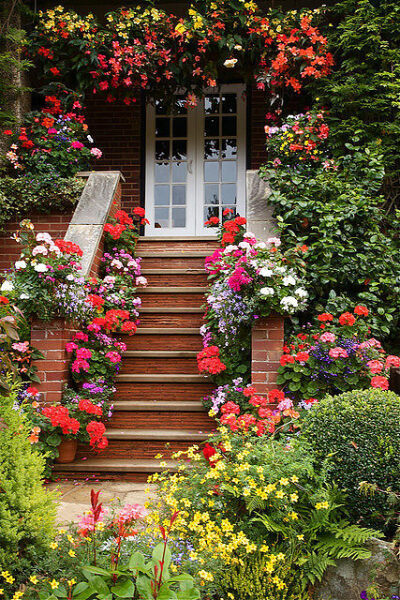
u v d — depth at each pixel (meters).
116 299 5.26
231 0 6.53
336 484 2.68
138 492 3.88
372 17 6.05
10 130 6.35
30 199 5.88
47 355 4.38
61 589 2.01
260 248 4.62
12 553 2.20
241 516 2.66
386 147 5.78
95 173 6.14
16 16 6.60
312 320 4.86
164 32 6.71
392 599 2.35
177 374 5.10
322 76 6.27
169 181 8.05
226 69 7.92
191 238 6.56
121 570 2.05
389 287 4.91
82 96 6.64
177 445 4.46
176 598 1.95
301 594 2.38
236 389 4.43
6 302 3.54
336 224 4.95
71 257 4.57
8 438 2.42
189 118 8.06
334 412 2.80
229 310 4.45
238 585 2.29
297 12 7.16
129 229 6.18
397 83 5.86
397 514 2.62
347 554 2.38
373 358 4.21
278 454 2.72
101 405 4.46
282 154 5.89
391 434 2.67
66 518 3.12
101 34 6.59
